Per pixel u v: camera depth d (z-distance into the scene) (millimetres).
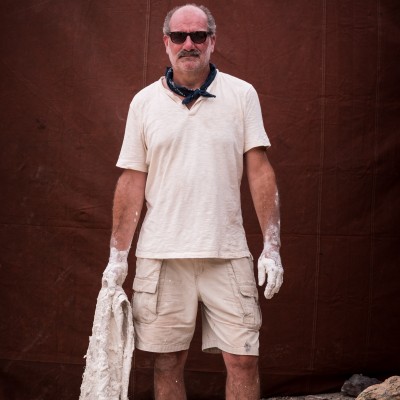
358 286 3994
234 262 2908
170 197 2883
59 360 3963
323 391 4016
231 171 2922
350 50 3975
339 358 4008
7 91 3953
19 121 3957
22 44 3953
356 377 3955
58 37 3957
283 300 3994
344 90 3977
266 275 3051
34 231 3957
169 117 2912
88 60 3953
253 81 3953
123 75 3953
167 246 2863
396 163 3986
